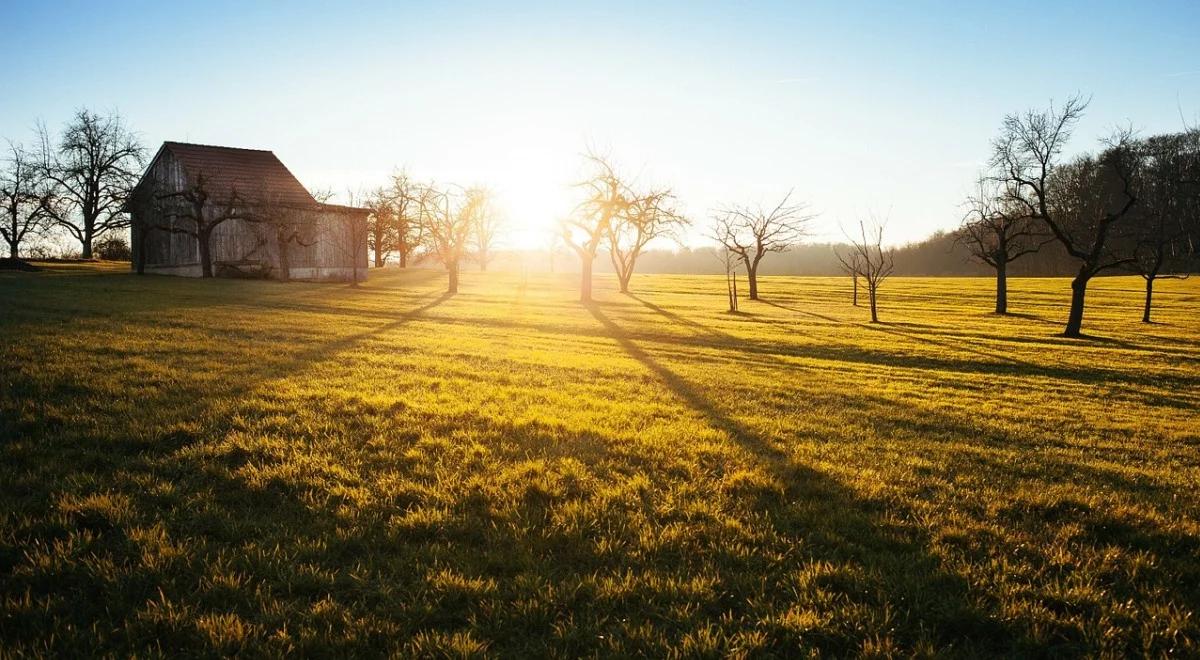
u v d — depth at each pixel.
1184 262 90.81
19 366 11.52
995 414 14.54
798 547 6.19
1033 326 40.97
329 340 19.16
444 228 51.75
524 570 5.55
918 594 5.26
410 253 92.50
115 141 66.38
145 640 4.38
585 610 4.97
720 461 8.91
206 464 7.46
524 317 34.25
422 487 7.09
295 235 54.44
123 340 15.62
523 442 9.12
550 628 4.74
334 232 60.03
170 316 22.08
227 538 5.85
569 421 10.59
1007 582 5.60
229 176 56.41
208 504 6.41
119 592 4.83
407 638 4.50
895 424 12.59
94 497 6.29
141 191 58.22
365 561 5.57
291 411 9.97
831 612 4.96
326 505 6.56
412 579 5.30
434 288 55.72
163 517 6.09
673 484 7.80
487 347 20.50
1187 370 24.36
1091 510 7.50
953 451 10.36
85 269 55.09
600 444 9.30
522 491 7.16
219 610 4.75
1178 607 5.26
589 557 5.84
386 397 11.11
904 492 7.90
